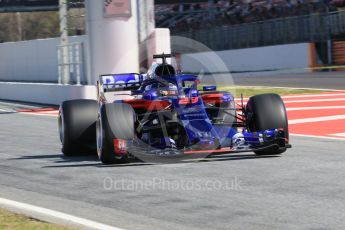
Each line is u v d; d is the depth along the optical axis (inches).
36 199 594.6
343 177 652.1
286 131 765.9
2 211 534.3
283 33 3570.4
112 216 514.9
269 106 767.7
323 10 3969.0
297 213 506.6
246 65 3437.5
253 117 772.6
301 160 765.3
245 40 3754.9
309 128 1129.4
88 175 706.8
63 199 589.3
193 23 4793.3
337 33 3430.1
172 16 4965.6
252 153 822.5
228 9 4672.7
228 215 506.6
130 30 1614.2
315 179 644.7
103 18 1601.9
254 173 681.6
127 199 576.7
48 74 2657.5
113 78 862.5
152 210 530.9
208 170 705.0
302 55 3235.7
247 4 4537.4
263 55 3351.4
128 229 471.5
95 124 847.1
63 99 1742.1
